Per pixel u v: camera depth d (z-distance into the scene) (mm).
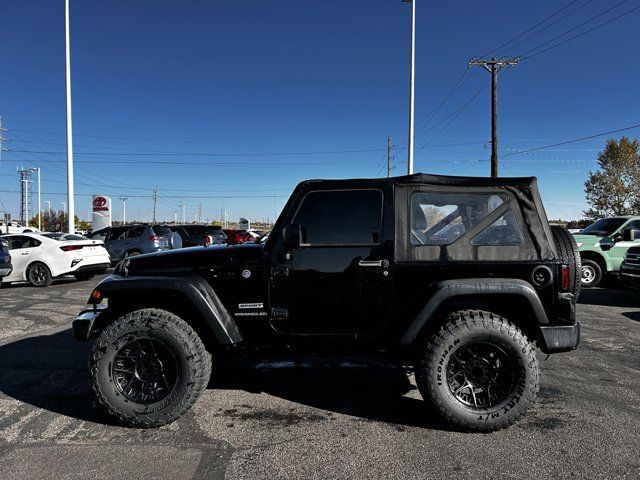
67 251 12133
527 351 3311
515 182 3654
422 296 3541
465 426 3344
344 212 3670
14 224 30984
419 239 3605
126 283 3625
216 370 4840
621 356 5383
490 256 3545
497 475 2783
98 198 22156
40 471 2844
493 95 26094
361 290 3578
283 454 3055
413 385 4418
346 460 2973
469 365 3443
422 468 2867
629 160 37125
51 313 8148
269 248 3695
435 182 3674
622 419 3594
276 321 3688
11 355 5441
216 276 3711
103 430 3443
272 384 4457
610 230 11531
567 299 3465
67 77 20672
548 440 3234
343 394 4184
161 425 3465
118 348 3473
